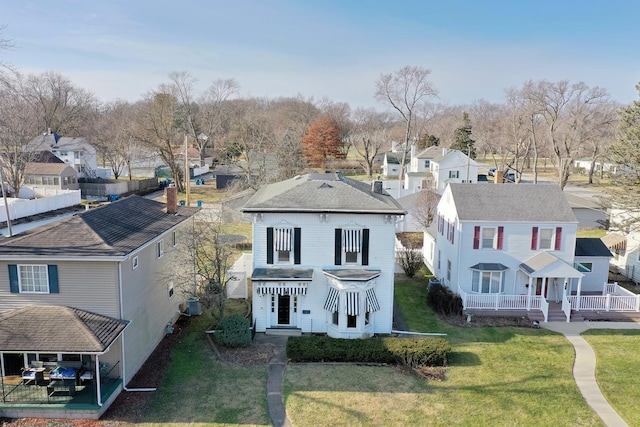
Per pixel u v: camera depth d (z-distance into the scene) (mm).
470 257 32469
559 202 33000
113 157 88688
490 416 19891
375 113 147000
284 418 19500
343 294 26375
